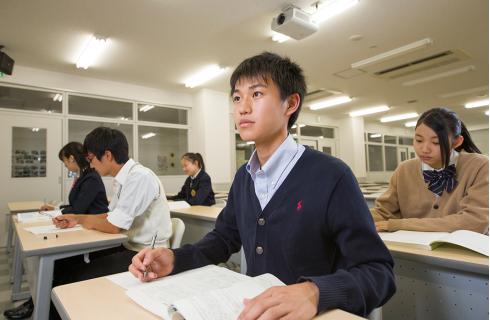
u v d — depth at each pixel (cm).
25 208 334
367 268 65
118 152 176
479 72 546
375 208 155
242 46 418
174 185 624
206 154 614
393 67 510
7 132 455
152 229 175
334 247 78
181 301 54
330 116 929
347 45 420
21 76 461
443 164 128
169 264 78
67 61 451
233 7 325
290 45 417
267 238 79
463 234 104
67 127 502
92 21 345
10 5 309
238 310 52
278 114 80
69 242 142
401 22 361
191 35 385
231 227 99
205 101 620
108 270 160
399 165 154
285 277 77
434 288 106
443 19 356
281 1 315
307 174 78
